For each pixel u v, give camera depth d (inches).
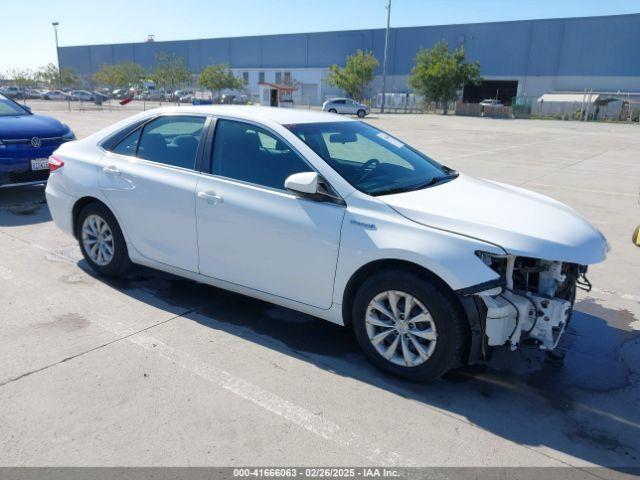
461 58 2121.1
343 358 141.9
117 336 149.2
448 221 123.7
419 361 127.1
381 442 108.8
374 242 126.3
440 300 119.9
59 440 105.7
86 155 187.9
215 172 155.8
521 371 139.2
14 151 277.3
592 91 2132.1
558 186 417.7
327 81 2474.2
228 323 160.1
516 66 2284.7
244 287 153.2
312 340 151.4
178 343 146.5
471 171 488.1
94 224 189.2
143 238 173.0
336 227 132.3
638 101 1909.4
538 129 1251.8
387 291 127.9
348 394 125.3
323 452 105.2
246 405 119.4
